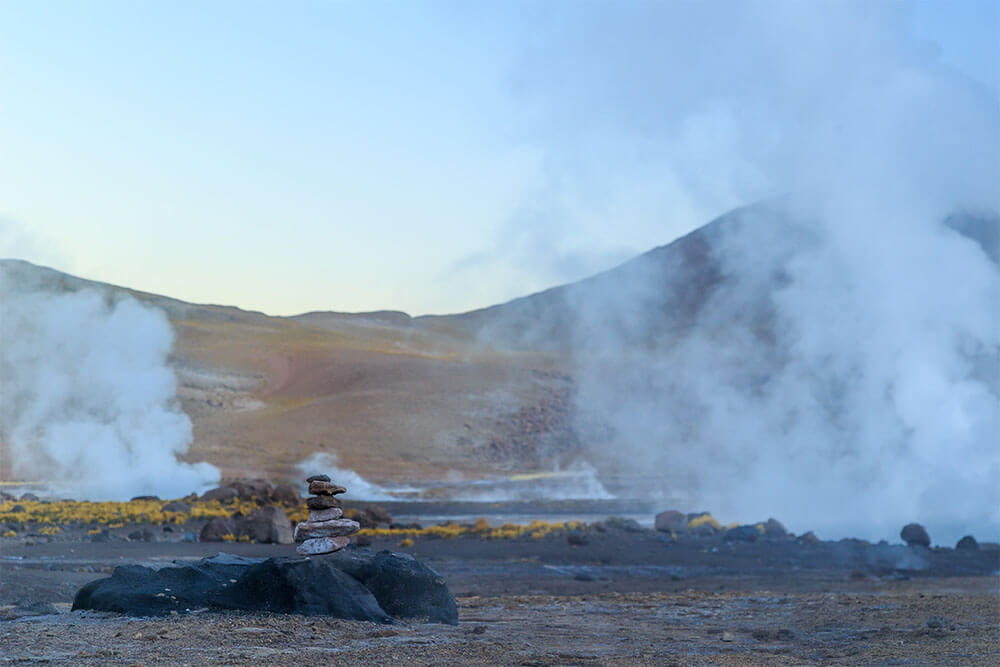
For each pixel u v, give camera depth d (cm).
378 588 1538
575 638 1534
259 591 1489
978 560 3928
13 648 1222
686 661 1313
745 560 3744
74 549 3441
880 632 1605
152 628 1352
